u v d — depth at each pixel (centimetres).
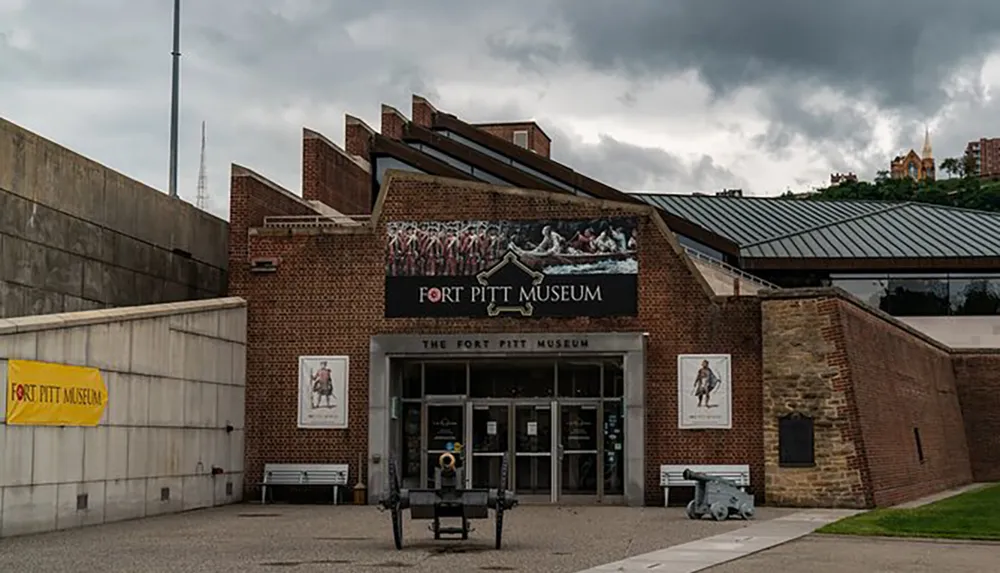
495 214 3375
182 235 3669
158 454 2836
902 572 1727
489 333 3325
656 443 3272
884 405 3484
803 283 5250
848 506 3089
